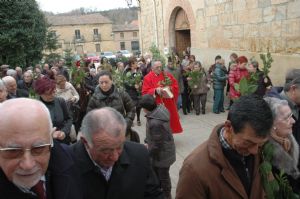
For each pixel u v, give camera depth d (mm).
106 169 2361
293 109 3236
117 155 2213
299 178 2768
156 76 7840
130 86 9344
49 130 1593
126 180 2396
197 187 2104
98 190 2314
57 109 4590
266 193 2221
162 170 4594
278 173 2609
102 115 2211
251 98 1994
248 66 7730
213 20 12922
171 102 7758
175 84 7930
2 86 4805
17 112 1525
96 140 2146
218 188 2090
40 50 21625
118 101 5078
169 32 16984
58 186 1750
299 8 8789
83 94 7969
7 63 20328
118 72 10289
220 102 10648
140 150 2557
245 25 11070
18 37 20203
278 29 9617
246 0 10867
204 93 10523
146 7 19812
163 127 4504
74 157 2293
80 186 1976
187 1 14750
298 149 2824
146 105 4535
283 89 3396
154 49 14266
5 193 1596
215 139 2146
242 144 1989
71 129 4887
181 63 12852
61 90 6766
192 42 14766
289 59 9227
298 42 8938
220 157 2088
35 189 1688
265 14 10086
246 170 2164
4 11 19672
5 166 1537
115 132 2156
